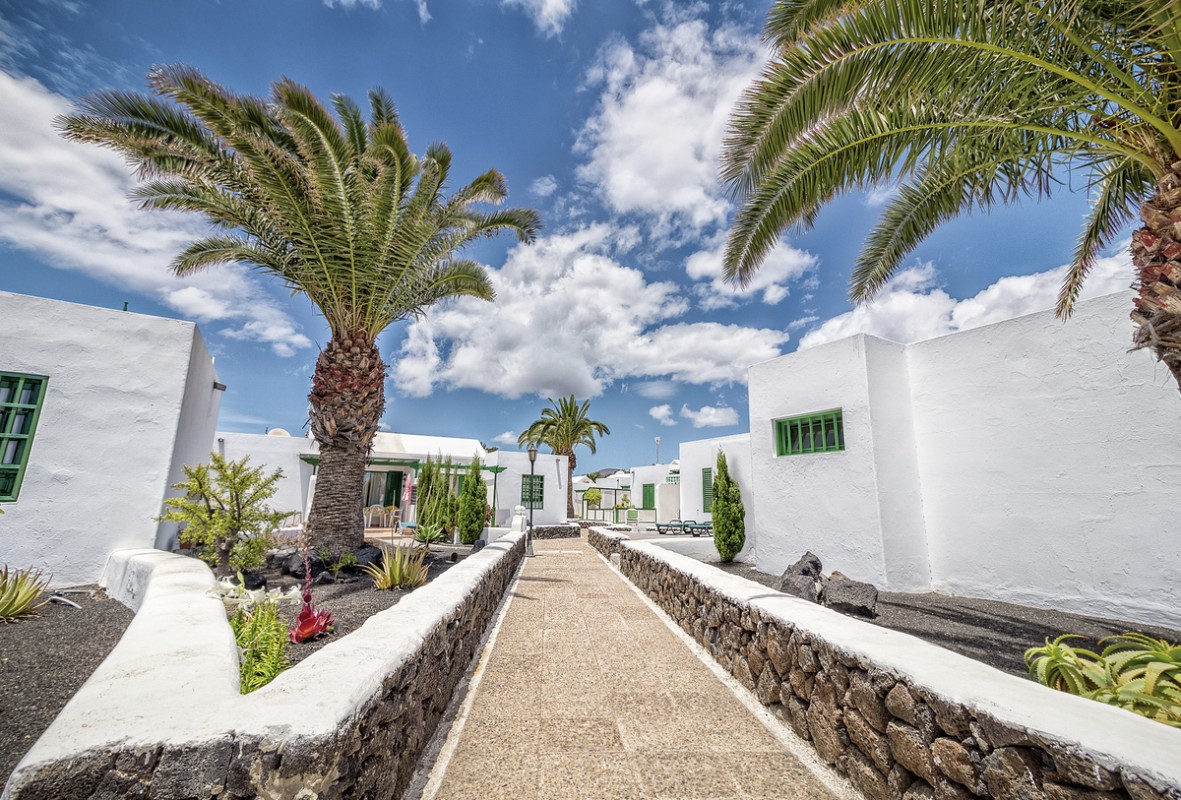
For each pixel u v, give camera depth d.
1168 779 1.34
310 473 17.64
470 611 4.70
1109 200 5.59
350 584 6.82
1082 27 3.45
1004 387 7.11
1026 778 1.72
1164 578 5.49
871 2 3.60
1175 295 3.35
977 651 4.48
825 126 4.81
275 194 7.15
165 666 2.05
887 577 7.51
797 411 9.20
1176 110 3.33
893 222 7.08
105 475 6.50
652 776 2.75
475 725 3.38
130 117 6.44
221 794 1.47
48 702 2.89
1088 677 2.80
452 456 20.66
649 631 5.90
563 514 21.77
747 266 6.42
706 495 15.61
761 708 3.71
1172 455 5.52
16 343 6.14
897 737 2.36
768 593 4.44
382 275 8.32
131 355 6.83
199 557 6.82
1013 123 4.08
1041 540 6.57
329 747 1.64
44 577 6.04
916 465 8.23
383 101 9.43
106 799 1.39
